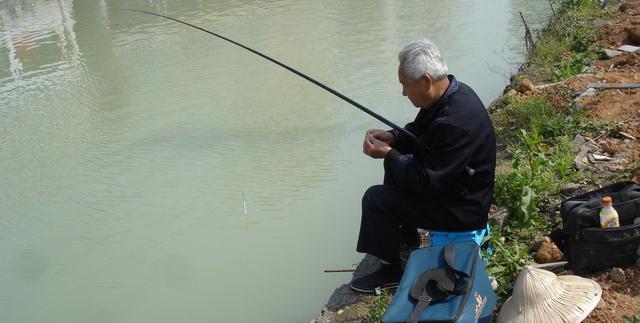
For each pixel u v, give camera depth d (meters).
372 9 12.86
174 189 6.60
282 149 7.21
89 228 6.10
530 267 3.11
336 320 3.75
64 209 6.44
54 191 6.78
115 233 5.96
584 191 4.41
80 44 11.80
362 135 7.37
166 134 7.83
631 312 3.17
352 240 5.39
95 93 9.39
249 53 10.57
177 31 12.15
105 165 7.20
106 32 12.45
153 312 4.83
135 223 6.07
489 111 6.63
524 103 6.05
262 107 8.38
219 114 8.24
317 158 6.91
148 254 5.59
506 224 4.21
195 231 5.85
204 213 6.10
